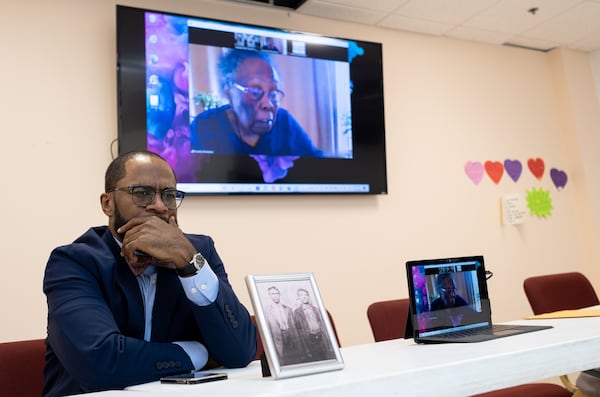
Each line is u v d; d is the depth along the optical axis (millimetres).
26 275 2508
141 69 2764
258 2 3188
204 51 2928
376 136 3348
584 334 1295
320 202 3205
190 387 960
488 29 3764
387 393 898
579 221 4164
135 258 1239
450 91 3783
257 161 2988
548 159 4133
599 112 4301
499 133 3938
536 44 4133
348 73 3311
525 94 4125
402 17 3484
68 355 1120
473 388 1006
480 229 3730
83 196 2658
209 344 1250
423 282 1494
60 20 2725
